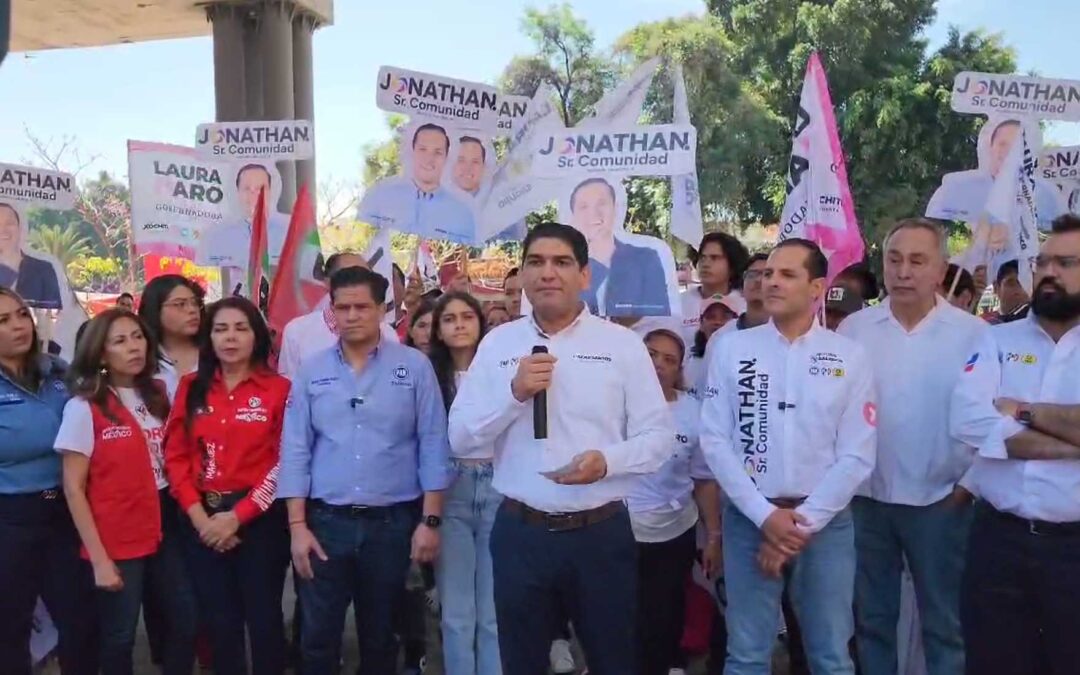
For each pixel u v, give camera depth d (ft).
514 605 10.30
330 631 12.55
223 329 13.10
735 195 65.98
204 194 23.09
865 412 10.88
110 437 12.74
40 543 13.28
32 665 14.99
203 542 12.87
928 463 11.85
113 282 98.07
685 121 15.81
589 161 15.67
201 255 23.06
